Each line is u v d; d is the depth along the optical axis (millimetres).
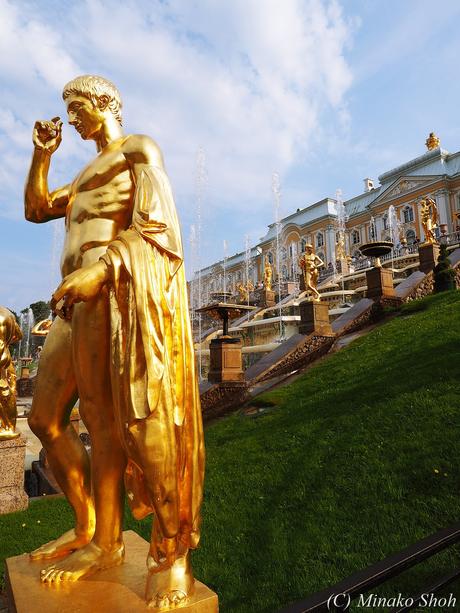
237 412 9133
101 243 2178
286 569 3516
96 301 2035
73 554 2156
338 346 11781
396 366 7996
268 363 11312
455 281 14711
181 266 2121
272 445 6215
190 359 2062
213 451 6777
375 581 1474
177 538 1911
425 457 4551
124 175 2254
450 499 3838
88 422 2129
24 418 15828
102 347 2045
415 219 55750
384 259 38375
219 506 4844
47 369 2244
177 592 1793
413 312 12719
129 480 2020
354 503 4211
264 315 27875
